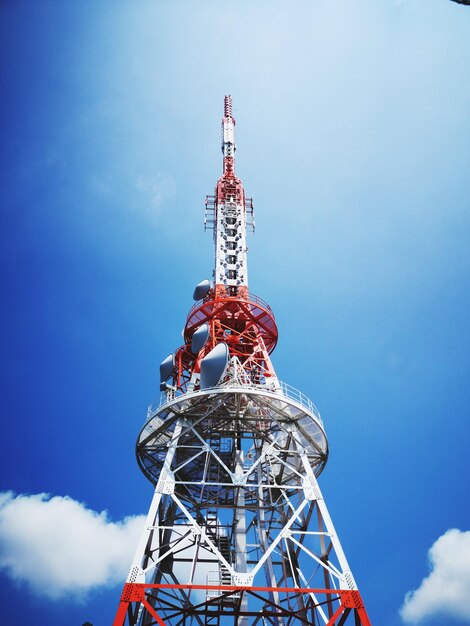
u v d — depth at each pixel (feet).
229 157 192.44
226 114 209.97
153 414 100.73
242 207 170.19
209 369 97.91
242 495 104.27
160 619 65.67
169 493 86.94
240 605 76.38
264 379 121.70
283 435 109.40
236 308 137.59
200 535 79.82
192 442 109.29
